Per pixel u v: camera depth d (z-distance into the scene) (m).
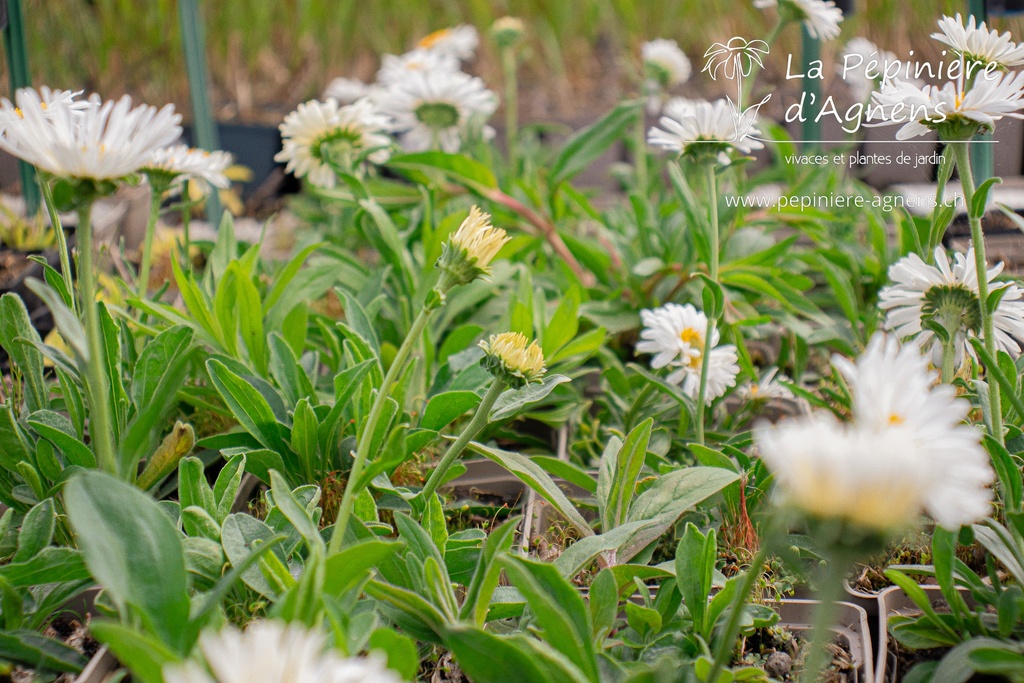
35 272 0.68
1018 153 0.71
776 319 0.67
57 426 0.51
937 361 0.55
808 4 0.61
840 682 0.47
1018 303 0.52
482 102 0.79
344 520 0.45
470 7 1.94
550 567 0.42
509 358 0.47
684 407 0.61
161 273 0.79
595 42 2.00
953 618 0.47
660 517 0.49
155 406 0.42
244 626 0.47
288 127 0.71
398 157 0.73
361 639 0.41
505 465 0.49
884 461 0.35
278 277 0.64
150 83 1.66
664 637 0.47
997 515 0.52
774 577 0.52
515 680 0.40
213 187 0.94
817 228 0.74
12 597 0.45
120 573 0.40
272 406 0.56
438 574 0.44
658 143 0.58
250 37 1.82
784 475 0.36
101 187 0.41
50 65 1.20
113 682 0.43
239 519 0.46
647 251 0.74
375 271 0.72
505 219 0.76
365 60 1.93
